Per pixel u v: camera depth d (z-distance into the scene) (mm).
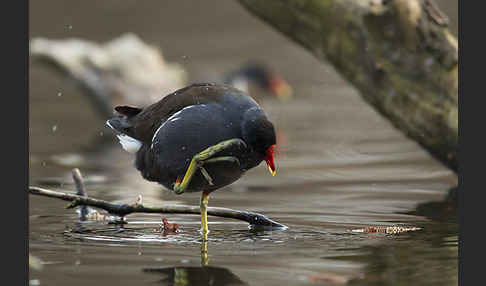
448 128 12859
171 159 9891
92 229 10250
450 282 7691
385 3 13109
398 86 13164
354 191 12773
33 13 29328
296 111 22578
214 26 32188
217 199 12242
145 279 7848
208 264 8430
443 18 13094
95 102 20562
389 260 8539
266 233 10070
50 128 19938
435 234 9836
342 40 13633
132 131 10672
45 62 20547
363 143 17719
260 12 14438
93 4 31031
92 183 13586
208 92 10039
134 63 21141
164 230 10273
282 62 30047
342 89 26281
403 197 12305
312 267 8273
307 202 11969
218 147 9516
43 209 11453
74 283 7715
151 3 32188
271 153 9695
